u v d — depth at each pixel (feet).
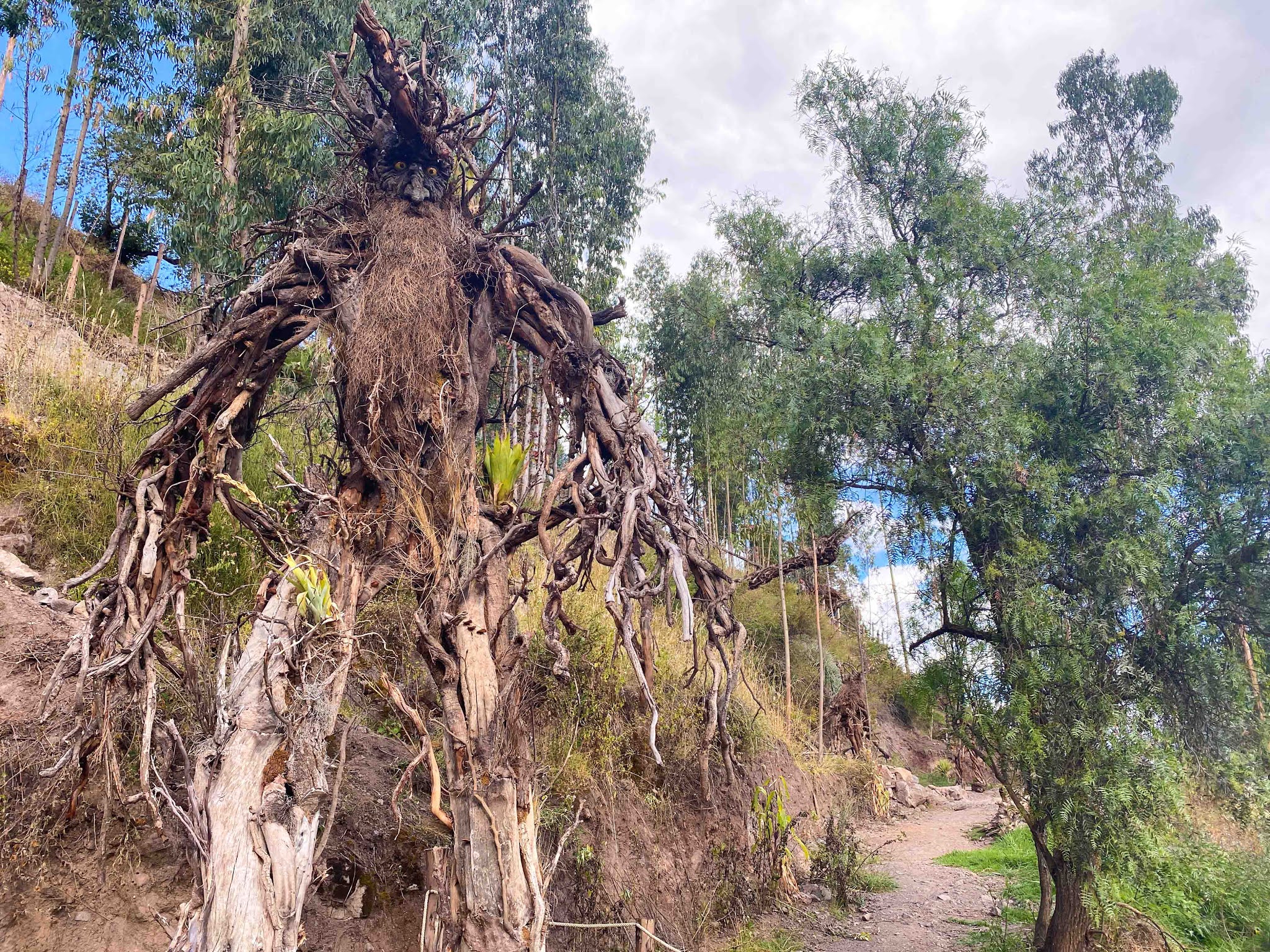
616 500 14.78
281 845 10.14
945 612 22.26
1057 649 19.88
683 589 13.15
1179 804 18.88
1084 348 21.36
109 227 63.82
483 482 16.28
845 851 33.22
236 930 9.36
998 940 24.30
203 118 37.24
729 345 45.06
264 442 23.45
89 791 13.19
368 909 15.05
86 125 51.08
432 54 17.39
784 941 25.13
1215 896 21.04
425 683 18.92
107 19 42.75
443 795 17.53
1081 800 18.85
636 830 22.99
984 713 20.65
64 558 19.72
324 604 12.56
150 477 13.57
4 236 50.70
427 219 16.31
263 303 15.26
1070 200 25.30
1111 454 21.08
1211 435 20.25
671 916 22.33
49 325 27.61
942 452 21.66
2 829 12.04
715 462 48.24
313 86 31.83
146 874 12.85
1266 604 19.99
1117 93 58.34
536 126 48.26
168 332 25.48
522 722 13.93
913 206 26.21
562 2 49.70
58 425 21.54
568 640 23.16
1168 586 20.25
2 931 11.48
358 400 14.92
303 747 11.21
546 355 17.34
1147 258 24.93
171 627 14.01
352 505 14.92
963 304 23.66
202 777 10.62
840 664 65.57
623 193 50.98
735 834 27.78
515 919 11.72
